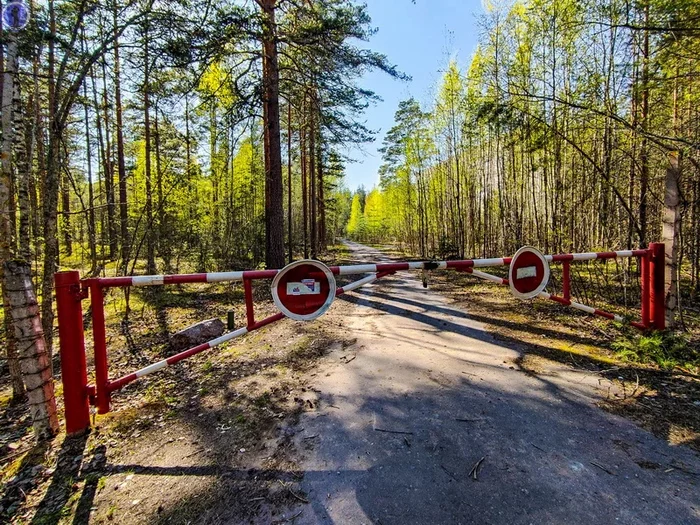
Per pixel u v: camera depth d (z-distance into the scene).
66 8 4.27
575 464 2.13
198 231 13.44
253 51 8.10
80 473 2.24
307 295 3.05
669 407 2.73
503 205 13.87
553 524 1.70
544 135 6.11
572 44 7.93
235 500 1.95
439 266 3.46
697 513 1.75
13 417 3.33
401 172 21.92
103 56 4.48
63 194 13.00
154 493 2.03
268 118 9.61
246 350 4.62
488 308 6.36
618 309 5.59
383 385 3.33
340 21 7.86
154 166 12.01
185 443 2.53
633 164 5.06
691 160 3.98
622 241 6.75
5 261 2.51
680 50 3.79
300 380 3.54
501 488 1.95
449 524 1.72
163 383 3.72
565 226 9.56
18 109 3.31
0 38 3.03
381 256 23.06
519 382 3.27
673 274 4.16
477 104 6.54
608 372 3.41
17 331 2.54
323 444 2.43
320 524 1.75
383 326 5.51
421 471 2.11
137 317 7.45
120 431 2.72
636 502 1.82
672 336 3.96
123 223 9.69
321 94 10.20
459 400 2.97
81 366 2.68
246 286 3.00
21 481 2.18
